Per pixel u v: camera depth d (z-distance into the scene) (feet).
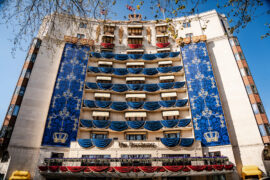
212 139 93.97
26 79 104.12
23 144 88.89
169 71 122.01
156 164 82.94
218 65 116.57
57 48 120.67
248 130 94.02
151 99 116.26
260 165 85.20
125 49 136.15
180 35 135.44
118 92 115.75
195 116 102.22
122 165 82.69
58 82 107.45
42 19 31.27
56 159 82.43
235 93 104.83
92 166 78.43
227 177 84.48
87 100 107.65
